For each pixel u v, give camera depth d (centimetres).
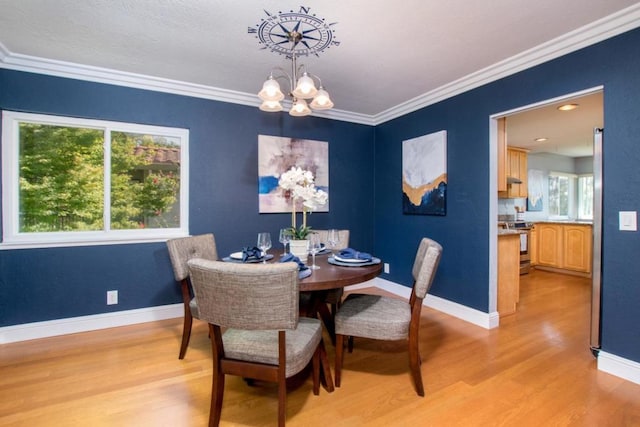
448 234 312
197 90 300
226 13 186
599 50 201
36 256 251
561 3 177
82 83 262
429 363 214
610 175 199
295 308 133
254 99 327
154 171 296
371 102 348
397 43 221
